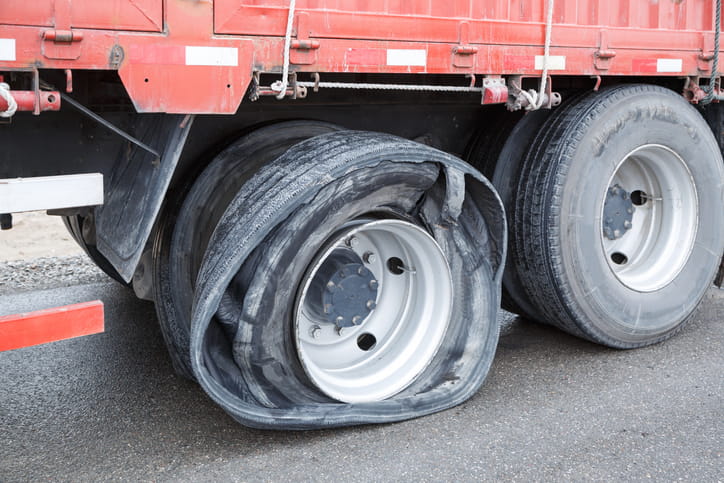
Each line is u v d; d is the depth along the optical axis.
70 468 2.83
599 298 3.72
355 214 2.94
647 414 3.23
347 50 2.84
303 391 3.03
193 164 3.41
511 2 3.22
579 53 3.44
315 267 2.86
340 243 3.13
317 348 3.21
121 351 4.09
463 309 3.35
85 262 5.98
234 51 2.62
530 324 4.41
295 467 2.82
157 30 2.49
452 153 4.02
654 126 3.80
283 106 3.41
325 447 2.96
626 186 4.19
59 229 7.27
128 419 3.26
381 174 2.88
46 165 2.91
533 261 3.65
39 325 2.48
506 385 3.53
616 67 3.57
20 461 2.88
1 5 2.24
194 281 3.36
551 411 3.26
